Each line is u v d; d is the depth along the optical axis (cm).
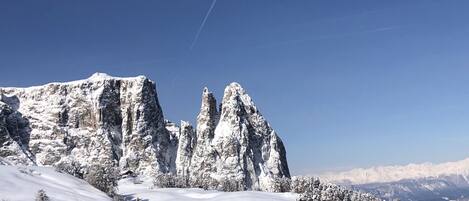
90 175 18862
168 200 18750
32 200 13125
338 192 19662
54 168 19212
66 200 13912
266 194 19900
